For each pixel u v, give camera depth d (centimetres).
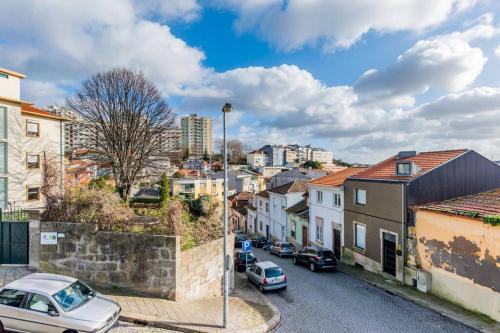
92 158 3322
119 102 3284
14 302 824
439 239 1452
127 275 1171
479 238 1242
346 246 2270
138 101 3356
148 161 3481
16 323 809
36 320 803
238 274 2095
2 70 2262
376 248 1936
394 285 1661
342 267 2155
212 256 1405
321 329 1103
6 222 1262
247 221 4991
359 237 2147
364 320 1194
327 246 2538
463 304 1311
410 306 1358
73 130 3400
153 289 1157
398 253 1727
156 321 974
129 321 980
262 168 9400
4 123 2275
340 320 1192
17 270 1212
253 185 7088
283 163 15438
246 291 1577
